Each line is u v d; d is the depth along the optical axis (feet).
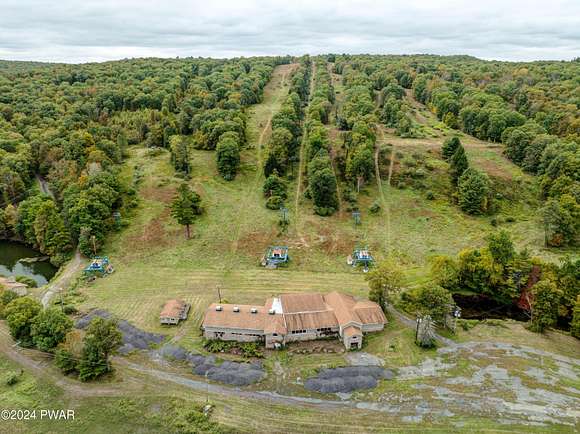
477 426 171.73
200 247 323.78
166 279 286.87
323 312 234.99
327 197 365.61
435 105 599.57
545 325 233.14
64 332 212.23
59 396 189.78
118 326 236.02
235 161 426.51
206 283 281.54
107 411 181.16
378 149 451.94
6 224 361.71
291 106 547.49
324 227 345.72
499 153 448.24
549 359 211.41
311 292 269.03
